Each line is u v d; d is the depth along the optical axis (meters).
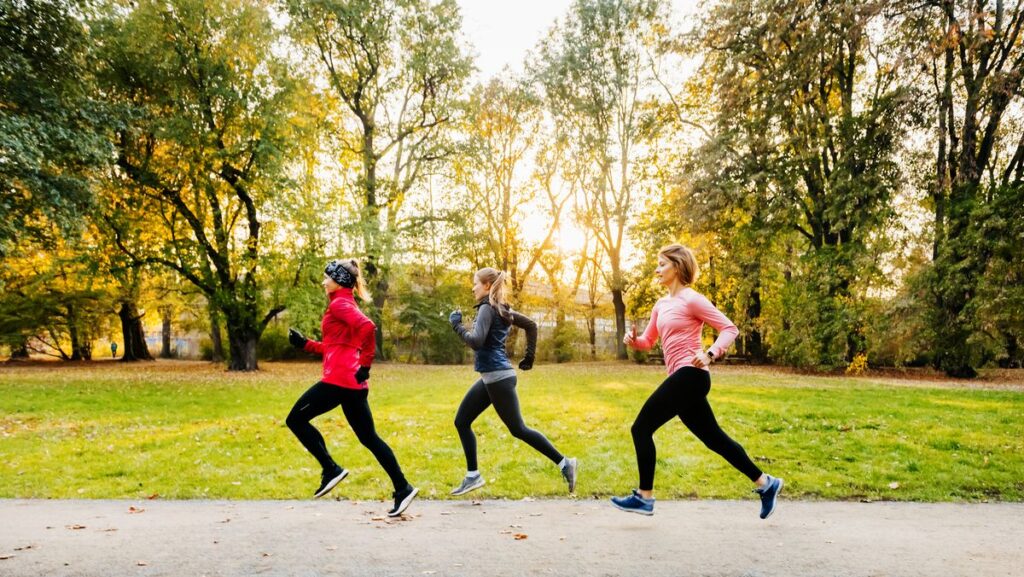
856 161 20.59
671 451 6.79
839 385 15.57
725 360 28.81
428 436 7.93
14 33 14.29
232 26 19.56
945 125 19.44
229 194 21.98
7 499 5.11
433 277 33.53
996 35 18.69
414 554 3.61
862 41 19.83
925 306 19.14
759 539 3.95
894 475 5.88
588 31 29.34
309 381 18.08
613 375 19.98
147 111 17.27
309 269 21.95
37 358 34.22
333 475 4.32
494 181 33.97
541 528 4.20
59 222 14.23
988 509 4.86
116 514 4.61
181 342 40.66
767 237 22.78
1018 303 17.28
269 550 3.70
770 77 21.39
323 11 27.30
